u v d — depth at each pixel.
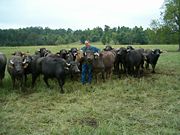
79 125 9.02
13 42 100.62
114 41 100.94
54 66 13.73
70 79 16.53
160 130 8.50
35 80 15.24
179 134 8.23
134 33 100.31
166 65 24.94
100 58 15.55
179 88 14.34
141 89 14.05
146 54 20.22
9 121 9.50
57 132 8.42
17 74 13.84
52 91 13.52
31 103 11.80
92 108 10.82
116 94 13.04
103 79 15.88
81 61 15.93
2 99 12.40
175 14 50.25
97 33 114.38
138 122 9.34
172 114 10.05
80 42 112.88
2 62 15.05
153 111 10.44
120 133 8.31
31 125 9.18
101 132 8.25
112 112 10.45
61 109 10.75
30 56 15.28
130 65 17.69
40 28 127.81
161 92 13.47
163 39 52.84
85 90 13.85
